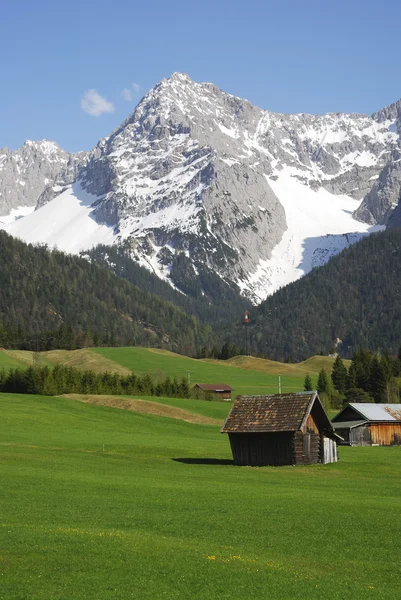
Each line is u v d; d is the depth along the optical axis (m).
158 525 39.16
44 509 42.47
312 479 64.06
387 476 67.75
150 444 92.38
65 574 29.52
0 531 35.78
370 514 44.00
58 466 65.06
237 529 38.88
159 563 31.30
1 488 49.75
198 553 33.19
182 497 48.84
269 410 78.69
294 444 76.56
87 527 37.81
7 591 27.31
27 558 31.23
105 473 62.09
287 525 40.22
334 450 82.38
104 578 29.23
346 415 120.50
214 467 73.06
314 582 29.80
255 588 28.77
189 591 28.19
